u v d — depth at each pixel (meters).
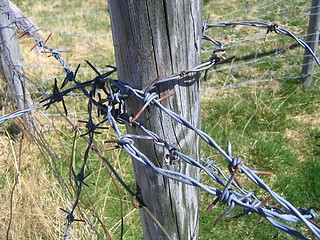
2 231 2.52
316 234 1.03
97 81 1.43
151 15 1.16
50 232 2.48
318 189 3.21
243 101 4.14
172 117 1.21
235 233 2.95
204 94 4.37
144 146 1.35
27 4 8.02
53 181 2.79
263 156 3.47
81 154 3.39
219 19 6.30
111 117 1.30
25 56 5.05
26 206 2.55
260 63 4.84
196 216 1.54
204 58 4.97
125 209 2.97
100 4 7.92
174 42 1.20
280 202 1.08
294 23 5.82
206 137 1.16
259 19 6.10
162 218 1.48
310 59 4.25
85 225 2.54
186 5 1.17
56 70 4.89
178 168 1.37
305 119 3.97
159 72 1.23
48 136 3.39
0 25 3.19
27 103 3.23
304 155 3.58
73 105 4.02
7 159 2.92
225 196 1.14
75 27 6.79
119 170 3.25
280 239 2.88
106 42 6.11
